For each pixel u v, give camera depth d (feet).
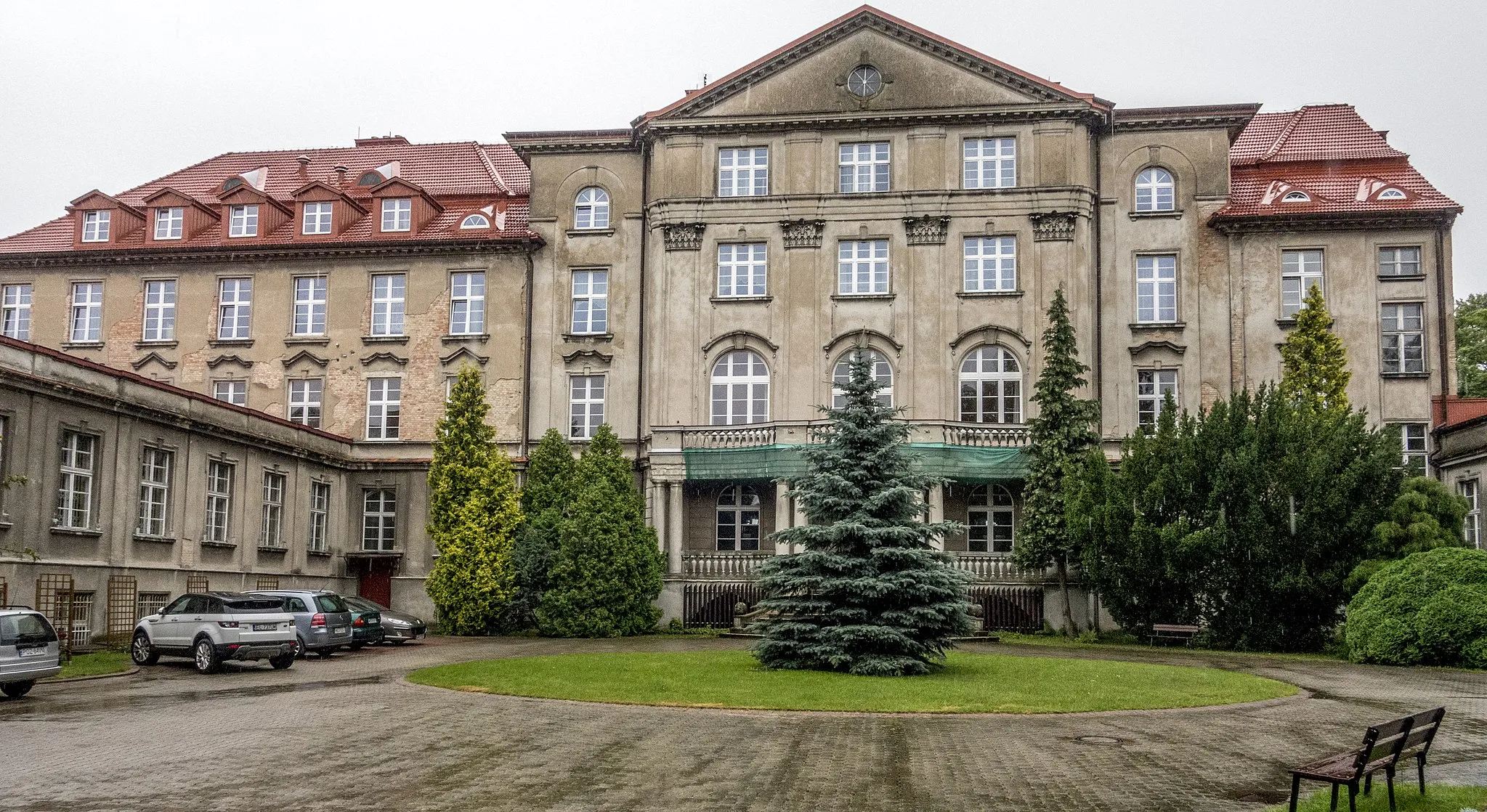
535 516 130.52
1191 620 113.91
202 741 50.60
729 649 98.84
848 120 142.10
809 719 57.72
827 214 142.10
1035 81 139.64
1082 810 38.60
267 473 129.08
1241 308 140.87
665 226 143.95
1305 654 104.17
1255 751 49.65
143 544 106.93
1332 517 104.94
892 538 79.25
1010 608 125.49
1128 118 143.02
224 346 152.56
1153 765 46.34
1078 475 119.44
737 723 56.13
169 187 160.76
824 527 79.97
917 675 76.74
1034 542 122.42
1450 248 139.33
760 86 144.77
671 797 39.83
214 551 118.32
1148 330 141.28
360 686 71.97
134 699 65.31
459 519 125.90
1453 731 55.88
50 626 68.18
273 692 68.74
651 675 75.61
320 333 152.25
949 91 141.69
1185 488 110.73
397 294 152.15
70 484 98.32
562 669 79.15
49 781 41.93
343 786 41.42
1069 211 138.31
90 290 155.63
